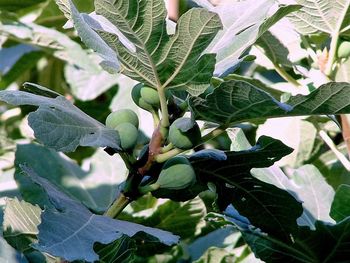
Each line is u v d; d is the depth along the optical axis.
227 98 0.96
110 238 0.91
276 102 0.94
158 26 0.94
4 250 1.22
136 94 1.01
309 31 1.33
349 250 1.19
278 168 1.39
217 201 1.10
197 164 1.04
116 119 0.99
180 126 0.97
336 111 0.97
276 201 1.08
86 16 1.02
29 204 1.24
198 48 0.95
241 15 1.14
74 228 0.91
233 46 1.10
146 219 1.57
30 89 1.05
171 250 1.64
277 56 1.50
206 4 1.39
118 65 1.00
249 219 1.11
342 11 1.29
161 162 0.99
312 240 1.18
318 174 1.38
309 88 1.45
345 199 1.25
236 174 1.06
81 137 0.95
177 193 1.00
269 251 1.20
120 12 0.93
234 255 1.54
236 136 1.27
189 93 0.99
